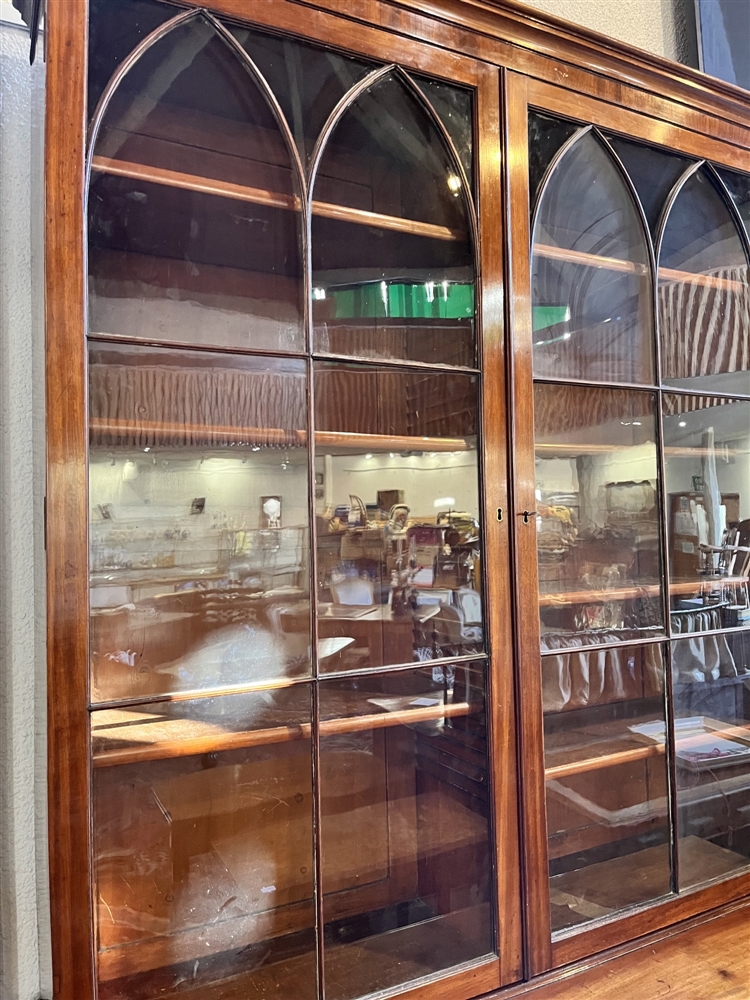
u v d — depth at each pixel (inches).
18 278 32.3
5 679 31.7
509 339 32.4
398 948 30.3
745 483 42.3
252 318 29.6
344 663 30.9
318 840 29.6
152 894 26.7
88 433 24.3
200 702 27.8
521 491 32.5
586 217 36.8
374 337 31.7
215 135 29.2
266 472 29.8
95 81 24.9
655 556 38.2
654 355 38.4
